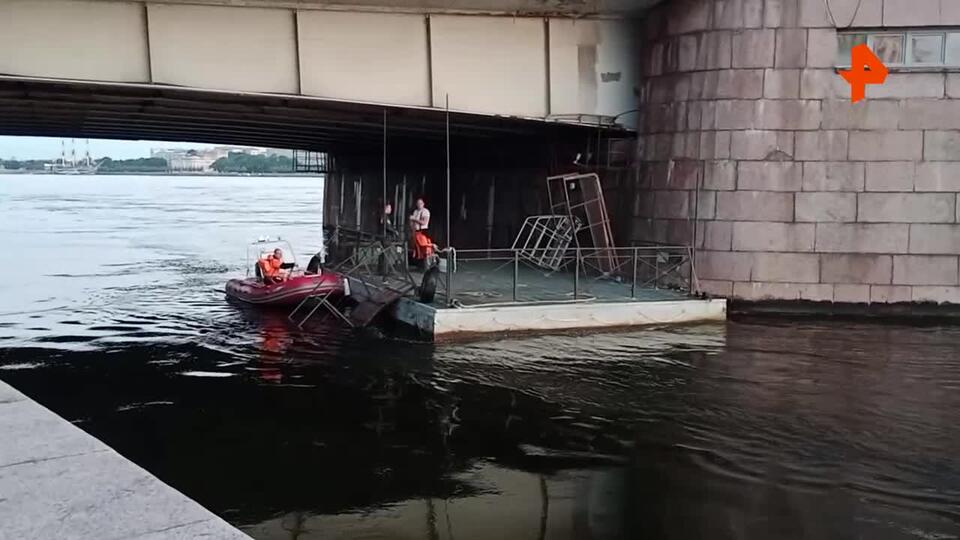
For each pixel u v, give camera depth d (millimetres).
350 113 24375
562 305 18922
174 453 11453
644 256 22141
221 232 58125
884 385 14570
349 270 26453
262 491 9992
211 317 22844
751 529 8898
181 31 19250
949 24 19688
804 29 20078
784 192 20344
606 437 11953
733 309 20625
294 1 19875
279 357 17484
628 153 23797
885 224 20156
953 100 19875
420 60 21500
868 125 20062
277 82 20250
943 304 20125
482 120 23734
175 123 29719
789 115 20234
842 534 8734
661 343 17828
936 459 10992
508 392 14336
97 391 14922
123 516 4430
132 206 95188
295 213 84625
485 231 31641
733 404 13477
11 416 5945
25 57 18109
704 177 20891
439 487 10117
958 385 14570
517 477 10453
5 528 4277
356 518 9203
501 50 22172
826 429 12203
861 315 20297
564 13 22250
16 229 58094
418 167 37594
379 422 12805
